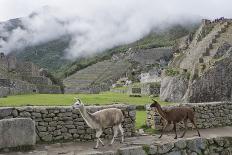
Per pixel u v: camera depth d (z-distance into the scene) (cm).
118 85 6944
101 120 1177
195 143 1250
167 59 11094
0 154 1065
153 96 3475
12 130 1102
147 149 1156
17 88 3622
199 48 4184
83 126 1309
